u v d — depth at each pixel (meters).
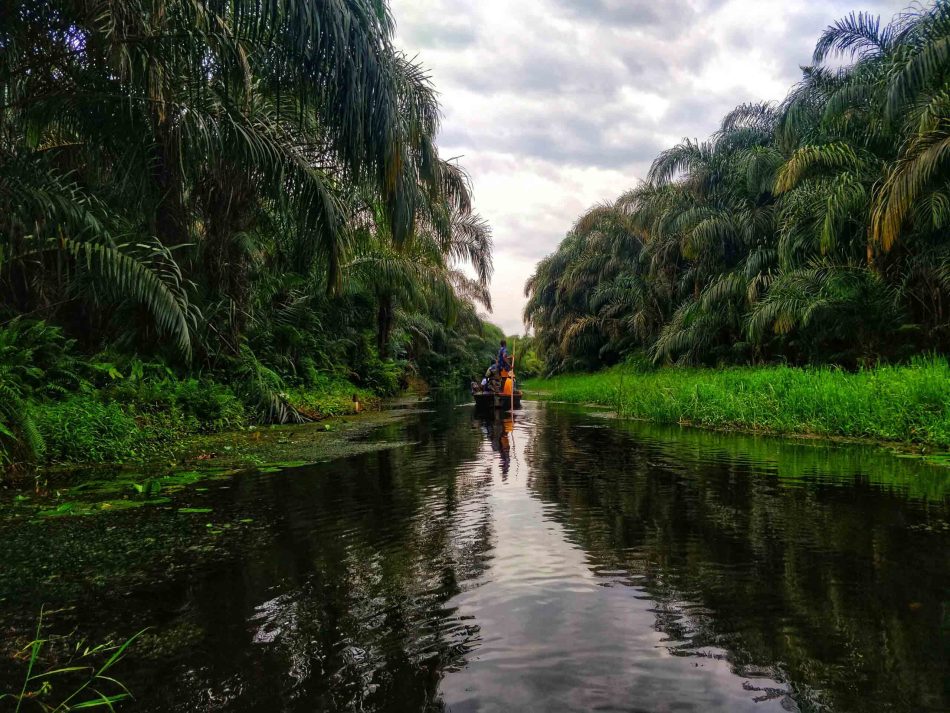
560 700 1.48
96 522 3.36
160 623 2.01
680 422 9.11
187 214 8.92
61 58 6.09
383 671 1.65
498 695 1.51
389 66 6.93
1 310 8.43
